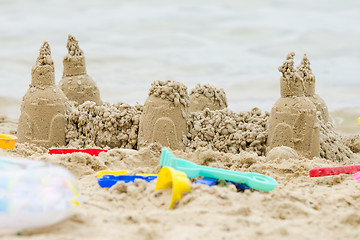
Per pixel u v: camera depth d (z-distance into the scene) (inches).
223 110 522.9
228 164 382.6
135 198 272.4
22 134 524.7
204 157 371.2
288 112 474.6
